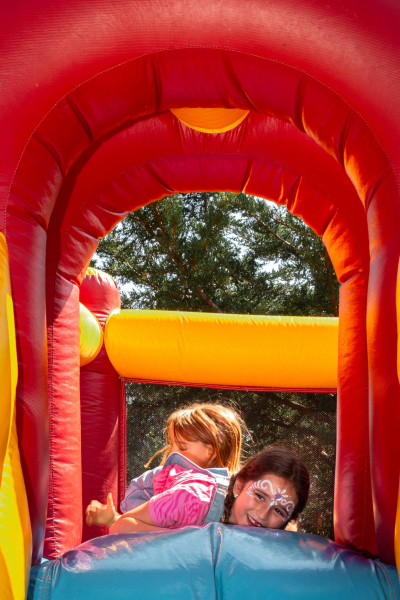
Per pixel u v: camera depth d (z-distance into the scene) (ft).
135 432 11.52
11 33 4.78
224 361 10.54
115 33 4.91
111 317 10.88
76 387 7.36
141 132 7.55
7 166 4.81
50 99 4.89
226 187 8.27
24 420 4.64
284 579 4.27
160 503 5.73
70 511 7.07
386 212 4.83
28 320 4.75
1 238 4.55
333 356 10.43
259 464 5.62
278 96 5.29
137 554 4.50
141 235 27.94
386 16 4.81
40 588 4.22
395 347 4.60
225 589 4.24
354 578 4.35
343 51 4.81
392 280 4.68
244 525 5.25
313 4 4.84
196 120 7.38
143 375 11.08
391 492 4.54
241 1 4.89
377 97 4.80
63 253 7.46
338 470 6.91
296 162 7.68
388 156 4.80
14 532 3.94
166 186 8.19
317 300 26.63
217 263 27.48
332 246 7.73
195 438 7.36
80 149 5.58
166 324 10.67
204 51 5.06
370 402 4.91
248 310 26.78
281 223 27.99
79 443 7.40
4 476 4.08
